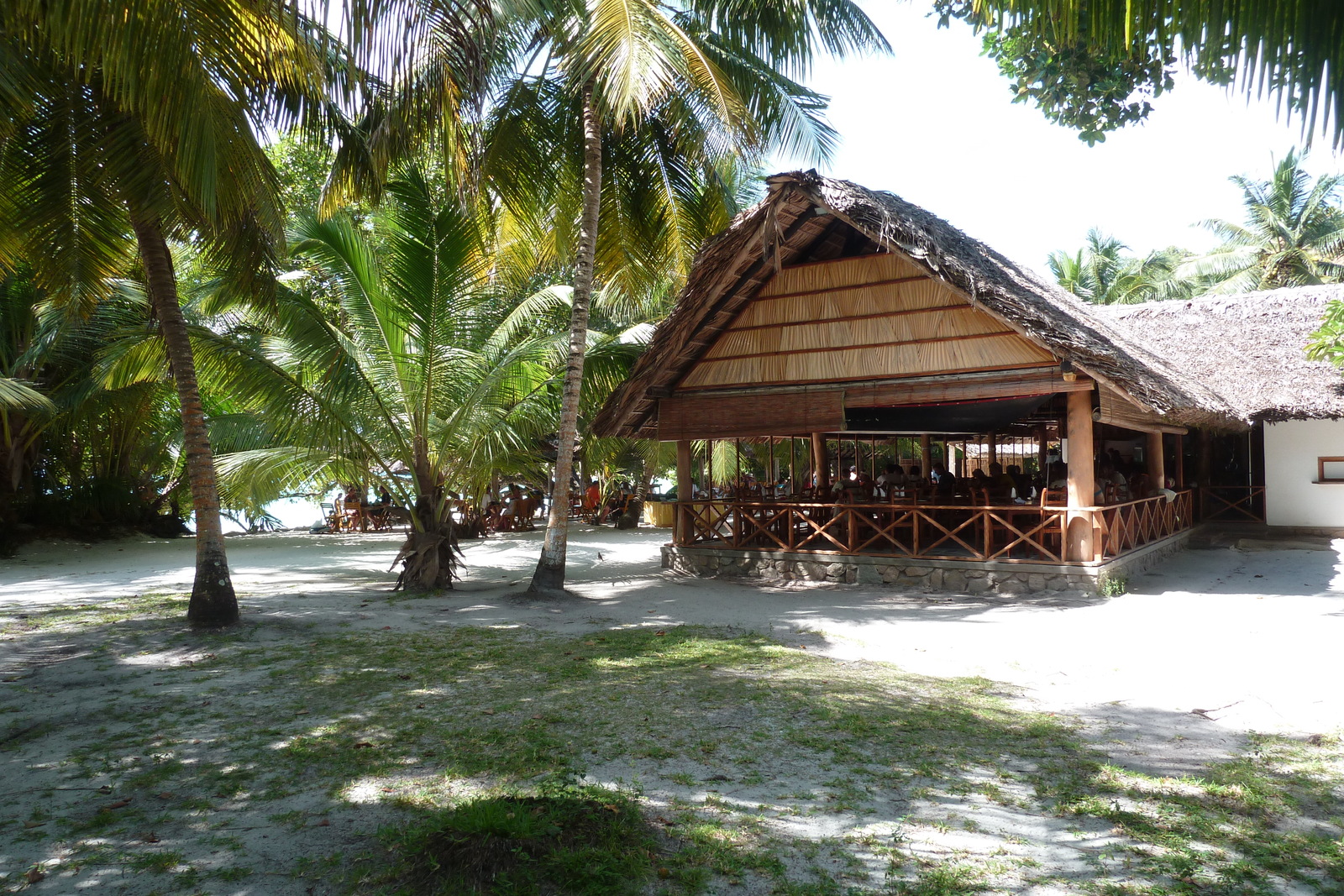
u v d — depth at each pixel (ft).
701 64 30.01
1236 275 112.68
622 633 27.61
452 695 20.12
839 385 37.93
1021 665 22.91
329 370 32.53
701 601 34.22
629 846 11.92
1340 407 41.50
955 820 13.00
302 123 27.58
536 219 39.40
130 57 16.58
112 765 15.71
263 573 44.83
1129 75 18.83
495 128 35.24
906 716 18.13
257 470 37.78
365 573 44.93
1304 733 17.02
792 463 57.21
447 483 38.01
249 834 12.79
